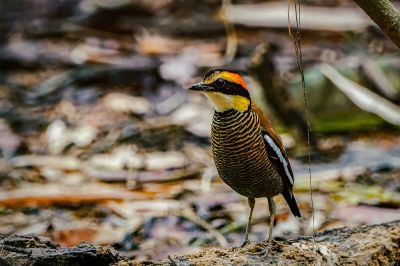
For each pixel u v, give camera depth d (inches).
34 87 677.3
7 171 503.5
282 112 557.3
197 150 539.8
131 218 428.5
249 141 315.3
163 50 724.7
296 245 313.4
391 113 577.9
